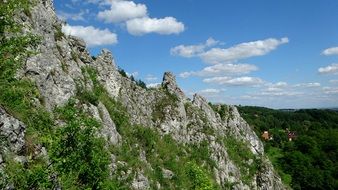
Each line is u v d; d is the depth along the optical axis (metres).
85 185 25.70
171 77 92.38
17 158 24.47
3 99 24.31
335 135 190.00
